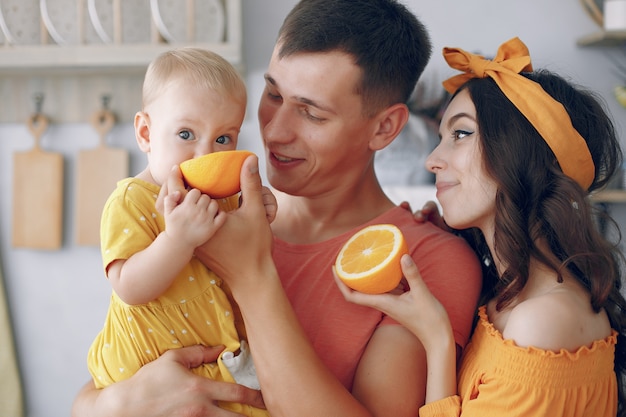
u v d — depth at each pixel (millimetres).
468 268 1272
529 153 1187
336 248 1284
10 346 2756
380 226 1211
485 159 1196
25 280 2785
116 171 2701
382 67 1237
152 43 2412
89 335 2795
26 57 2402
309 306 1244
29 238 2734
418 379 1172
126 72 2623
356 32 1210
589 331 1115
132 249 1079
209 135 1115
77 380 2812
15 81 2732
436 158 1271
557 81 1271
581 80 2689
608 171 1327
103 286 2779
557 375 1071
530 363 1077
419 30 1349
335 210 1334
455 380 1143
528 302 1126
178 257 1036
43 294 2787
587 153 1210
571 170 1210
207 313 1151
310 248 1306
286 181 1266
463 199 1230
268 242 1117
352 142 1257
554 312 1093
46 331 2799
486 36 2678
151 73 1146
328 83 1189
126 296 1064
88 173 2707
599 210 1311
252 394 1128
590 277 1155
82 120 2732
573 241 1166
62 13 2436
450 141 1264
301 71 1193
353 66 1202
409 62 1305
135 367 1149
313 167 1244
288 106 1227
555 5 2680
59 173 2719
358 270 1162
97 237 2711
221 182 1071
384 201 1406
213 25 2416
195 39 2414
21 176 2727
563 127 1183
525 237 1178
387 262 1132
